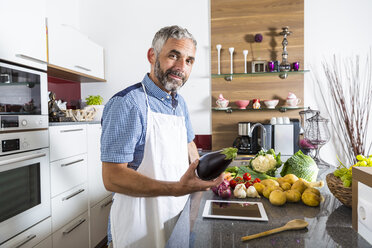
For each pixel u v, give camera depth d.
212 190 1.03
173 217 1.02
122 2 2.91
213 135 2.79
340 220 0.73
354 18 2.60
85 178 2.13
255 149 2.47
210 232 0.67
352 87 2.62
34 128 1.60
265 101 2.58
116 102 0.90
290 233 0.65
